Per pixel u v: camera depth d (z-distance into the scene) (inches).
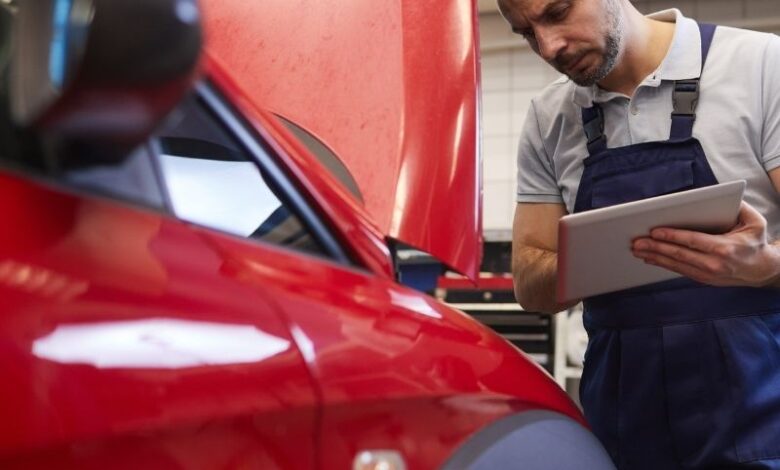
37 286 19.4
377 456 27.6
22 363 18.4
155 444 21.1
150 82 17.9
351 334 27.8
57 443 18.8
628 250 44.3
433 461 29.5
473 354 33.7
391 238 38.2
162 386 21.1
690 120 54.2
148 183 24.1
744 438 51.0
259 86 44.6
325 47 44.9
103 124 18.6
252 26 46.6
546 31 53.5
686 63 54.9
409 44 43.3
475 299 152.1
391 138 40.9
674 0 201.2
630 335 54.5
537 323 150.3
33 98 17.9
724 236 43.6
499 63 213.6
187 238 24.5
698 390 52.3
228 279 24.7
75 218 21.1
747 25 197.5
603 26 53.0
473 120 42.0
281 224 29.5
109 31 16.8
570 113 59.7
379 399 27.6
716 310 52.5
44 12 17.7
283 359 24.7
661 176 53.9
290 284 27.2
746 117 53.4
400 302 32.6
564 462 35.1
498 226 211.0
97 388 19.7
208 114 27.5
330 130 42.3
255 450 23.8
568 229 40.1
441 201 39.7
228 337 23.3
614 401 55.4
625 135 56.4
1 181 20.1
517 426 33.5
